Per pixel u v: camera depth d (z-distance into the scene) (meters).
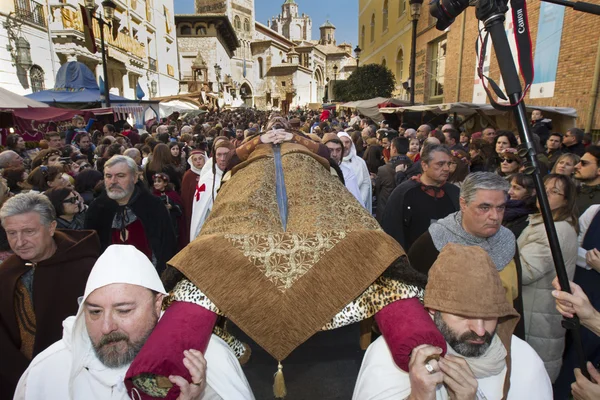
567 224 2.18
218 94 40.38
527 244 2.25
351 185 4.09
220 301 1.31
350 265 1.38
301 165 2.05
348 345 3.40
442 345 1.20
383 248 1.41
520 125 1.29
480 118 9.12
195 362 1.17
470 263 1.27
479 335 1.25
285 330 1.32
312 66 67.19
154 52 29.73
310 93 65.94
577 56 7.39
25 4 13.68
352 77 21.14
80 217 3.15
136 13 25.55
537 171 1.29
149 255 3.10
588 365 1.41
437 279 1.30
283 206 1.69
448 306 1.25
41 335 1.94
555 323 2.15
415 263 2.18
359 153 7.66
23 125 8.37
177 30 44.38
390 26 23.66
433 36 16.28
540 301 2.18
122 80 22.69
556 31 7.97
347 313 1.39
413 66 10.24
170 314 1.33
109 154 5.47
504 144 4.55
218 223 1.56
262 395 2.86
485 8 1.35
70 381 1.37
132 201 3.06
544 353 2.18
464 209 1.97
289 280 1.35
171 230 3.22
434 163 3.01
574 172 3.33
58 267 2.02
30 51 13.82
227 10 54.75
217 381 1.32
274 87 61.56
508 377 1.35
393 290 1.41
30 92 13.81
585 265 2.26
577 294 1.37
